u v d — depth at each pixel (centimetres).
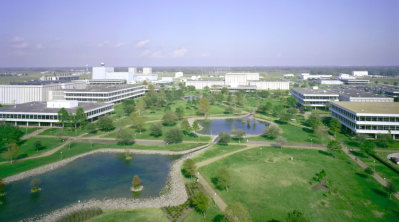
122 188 11575
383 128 17575
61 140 17825
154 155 15575
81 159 14900
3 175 12469
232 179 12019
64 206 10081
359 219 9025
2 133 16238
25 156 14912
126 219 9206
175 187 11619
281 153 15412
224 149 16288
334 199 10288
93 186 11731
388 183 10456
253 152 15638
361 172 12675
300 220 7675
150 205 10181
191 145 17175
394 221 8881
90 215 9400
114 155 15550
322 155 15000
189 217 9306
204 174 12750
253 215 9262
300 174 12475
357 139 16950
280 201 10150
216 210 9675
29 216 9388
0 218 9238
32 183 11175
